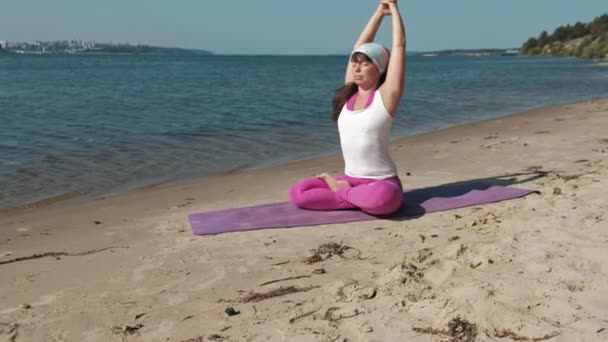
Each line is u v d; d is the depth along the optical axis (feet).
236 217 18.10
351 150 18.61
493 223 15.90
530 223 15.23
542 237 14.03
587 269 12.00
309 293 12.18
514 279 11.39
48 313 11.85
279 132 40.88
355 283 12.17
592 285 11.16
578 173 22.18
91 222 19.29
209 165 29.78
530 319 9.81
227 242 15.89
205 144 35.86
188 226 17.85
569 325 9.62
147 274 13.75
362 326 10.18
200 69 188.65
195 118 48.03
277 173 27.02
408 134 40.27
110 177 27.12
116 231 17.85
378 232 16.24
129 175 27.55
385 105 18.04
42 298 12.62
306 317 10.91
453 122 46.65
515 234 14.32
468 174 23.66
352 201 17.81
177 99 66.18
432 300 10.79
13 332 11.05
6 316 11.76
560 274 11.68
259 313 11.36
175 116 49.37
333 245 15.17
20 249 16.47
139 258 14.92
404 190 21.11
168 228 17.75
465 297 10.70
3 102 60.64
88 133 39.42
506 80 110.22
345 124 18.74
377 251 14.64
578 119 43.29
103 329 11.09
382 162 18.49
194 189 24.11
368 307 10.89
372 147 18.24
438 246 14.65
